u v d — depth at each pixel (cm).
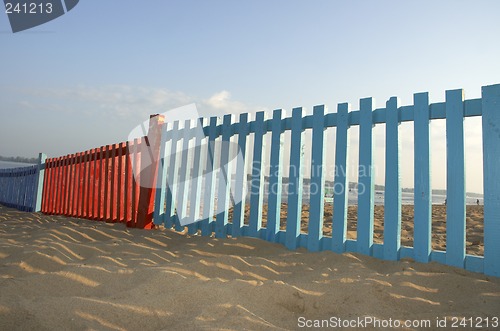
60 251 275
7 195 1100
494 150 265
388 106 316
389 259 301
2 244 289
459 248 275
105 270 218
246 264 263
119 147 561
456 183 278
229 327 148
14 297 166
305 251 342
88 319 149
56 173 781
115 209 574
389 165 310
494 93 268
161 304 171
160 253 303
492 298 204
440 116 290
